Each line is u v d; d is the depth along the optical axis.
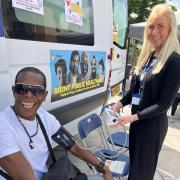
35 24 2.70
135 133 2.75
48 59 2.88
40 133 1.92
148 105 2.64
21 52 2.51
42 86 1.87
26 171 1.74
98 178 2.26
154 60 2.64
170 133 5.77
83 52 3.60
